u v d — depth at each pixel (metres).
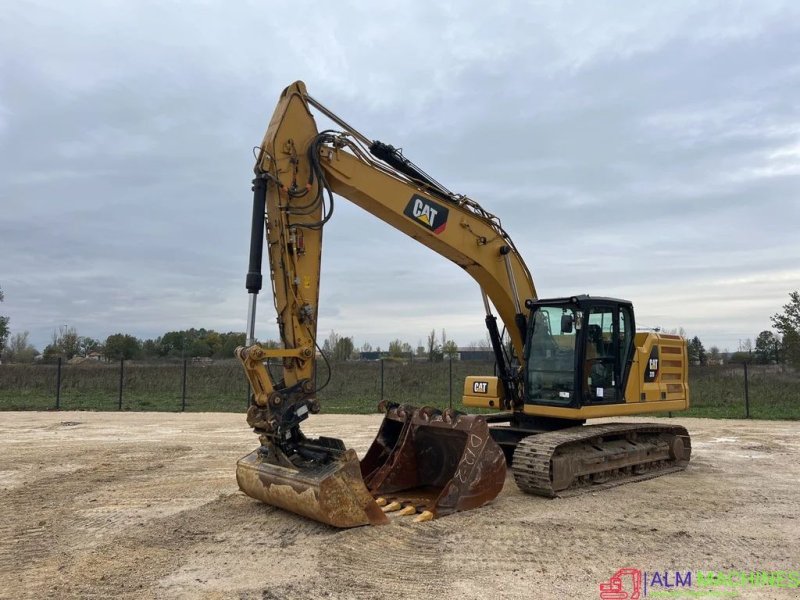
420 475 8.31
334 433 13.98
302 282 7.34
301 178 7.53
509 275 9.76
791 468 10.21
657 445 9.79
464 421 7.64
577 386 8.62
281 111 7.50
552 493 7.81
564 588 4.99
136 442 12.73
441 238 8.86
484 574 5.29
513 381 9.95
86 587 5.02
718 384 23.92
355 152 8.06
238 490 8.35
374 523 6.62
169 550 5.91
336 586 5.01
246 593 4.87
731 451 11.92
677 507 7.57
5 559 5.73
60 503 7.78
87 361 37.50
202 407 19.91
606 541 6.20
